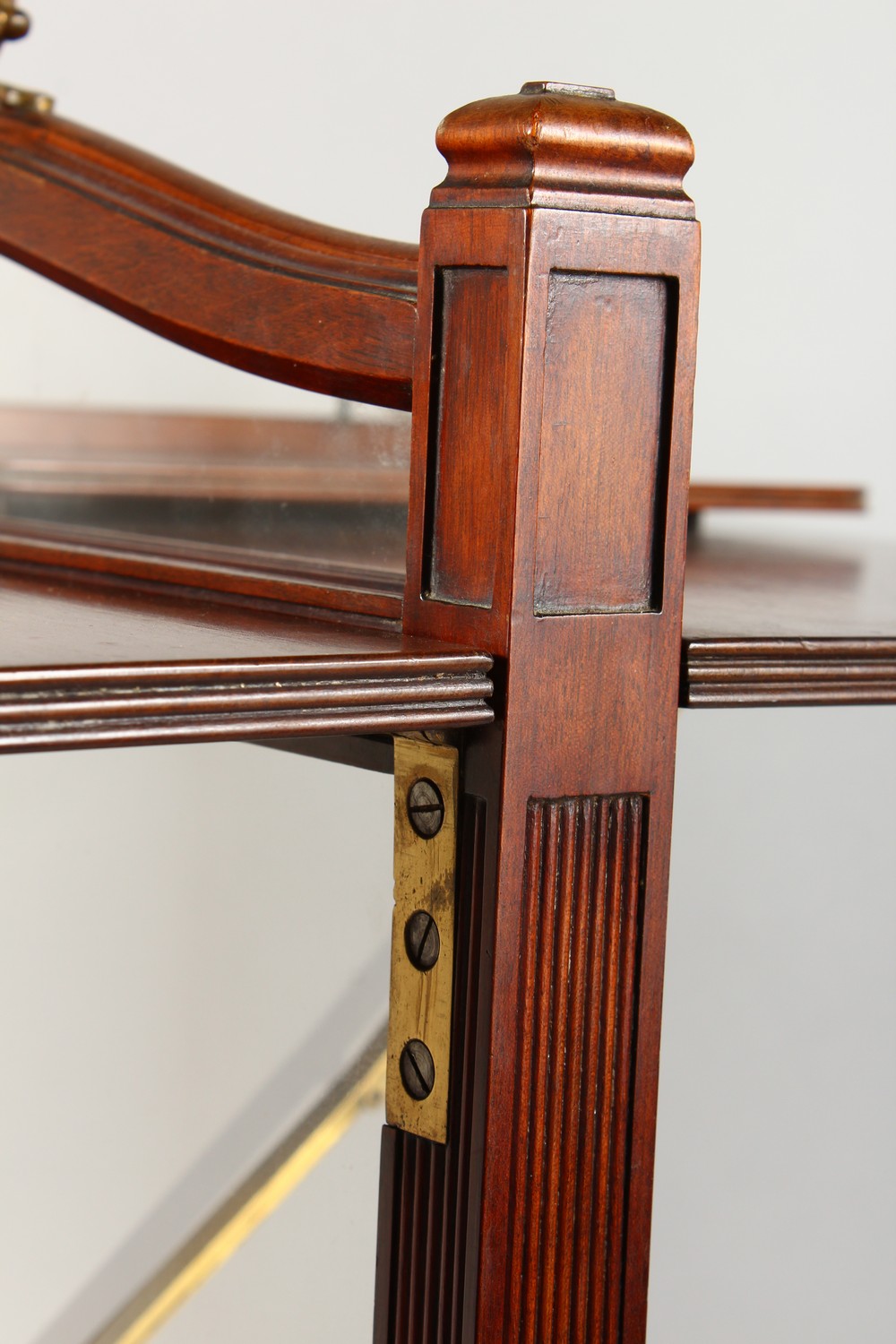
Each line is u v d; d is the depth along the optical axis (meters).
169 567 0.56
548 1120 0.50
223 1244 0.56
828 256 1.15
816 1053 0.90
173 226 0.55
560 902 0.49
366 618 0.51
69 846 0.60
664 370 0.49
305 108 0.80
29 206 0.57
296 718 0.46
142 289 0.55
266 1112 0.55
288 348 0.52
